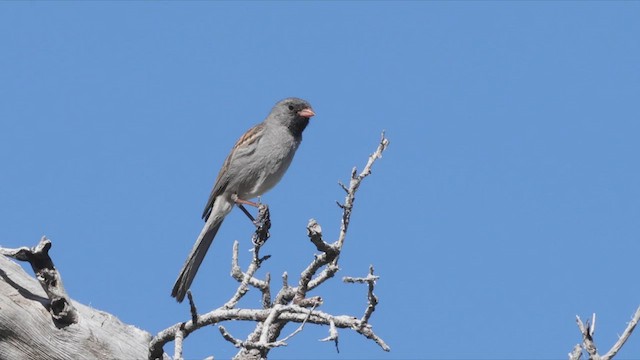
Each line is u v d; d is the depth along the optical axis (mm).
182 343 10109
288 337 9188
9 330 10344
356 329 9719
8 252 10367
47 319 10641
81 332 10750
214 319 10320
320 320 9906
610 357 9062
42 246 10336
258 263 10609
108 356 10945
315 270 11070
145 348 11453
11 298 10555
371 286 9531
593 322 9141
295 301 11234
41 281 10508
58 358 10625
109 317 11398
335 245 10797
